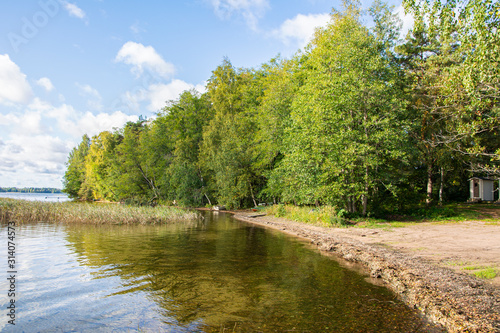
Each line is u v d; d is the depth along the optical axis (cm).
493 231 1614
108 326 612
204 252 1342
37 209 2661
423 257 1101
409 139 2527
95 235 1830
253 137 4175
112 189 5569
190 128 5594
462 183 3547
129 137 5269
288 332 586
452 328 581
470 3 955
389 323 621
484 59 977
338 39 2316
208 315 665
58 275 960
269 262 1152
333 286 863
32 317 650
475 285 782
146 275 973
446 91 1450
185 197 4791
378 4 2533
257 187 4312
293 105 2688
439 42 2389
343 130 2172
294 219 2595
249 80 5184
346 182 2258
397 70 2495
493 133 2344
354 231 1788
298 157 2361
